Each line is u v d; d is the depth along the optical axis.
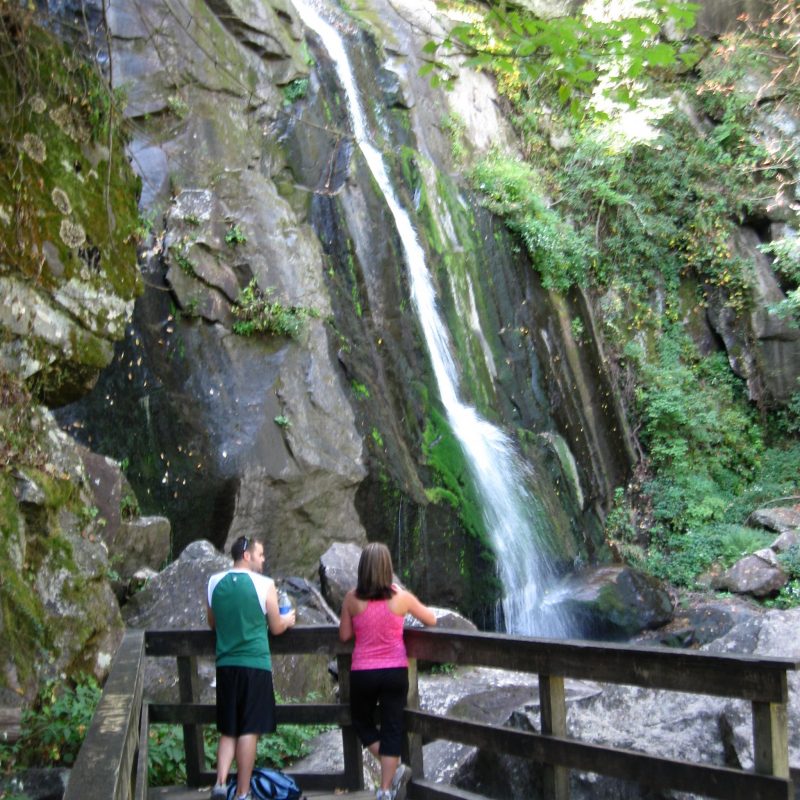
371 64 18.30
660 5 7.43
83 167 7.43
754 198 23.16
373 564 5.18
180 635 5.76
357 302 14.49
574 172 22.11
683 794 4.95
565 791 4.56
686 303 22.86
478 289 17.72
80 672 6.36
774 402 22.06
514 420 17.31
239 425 11.38
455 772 6.14
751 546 18.06
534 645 4.62
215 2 14.43
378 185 15.63
